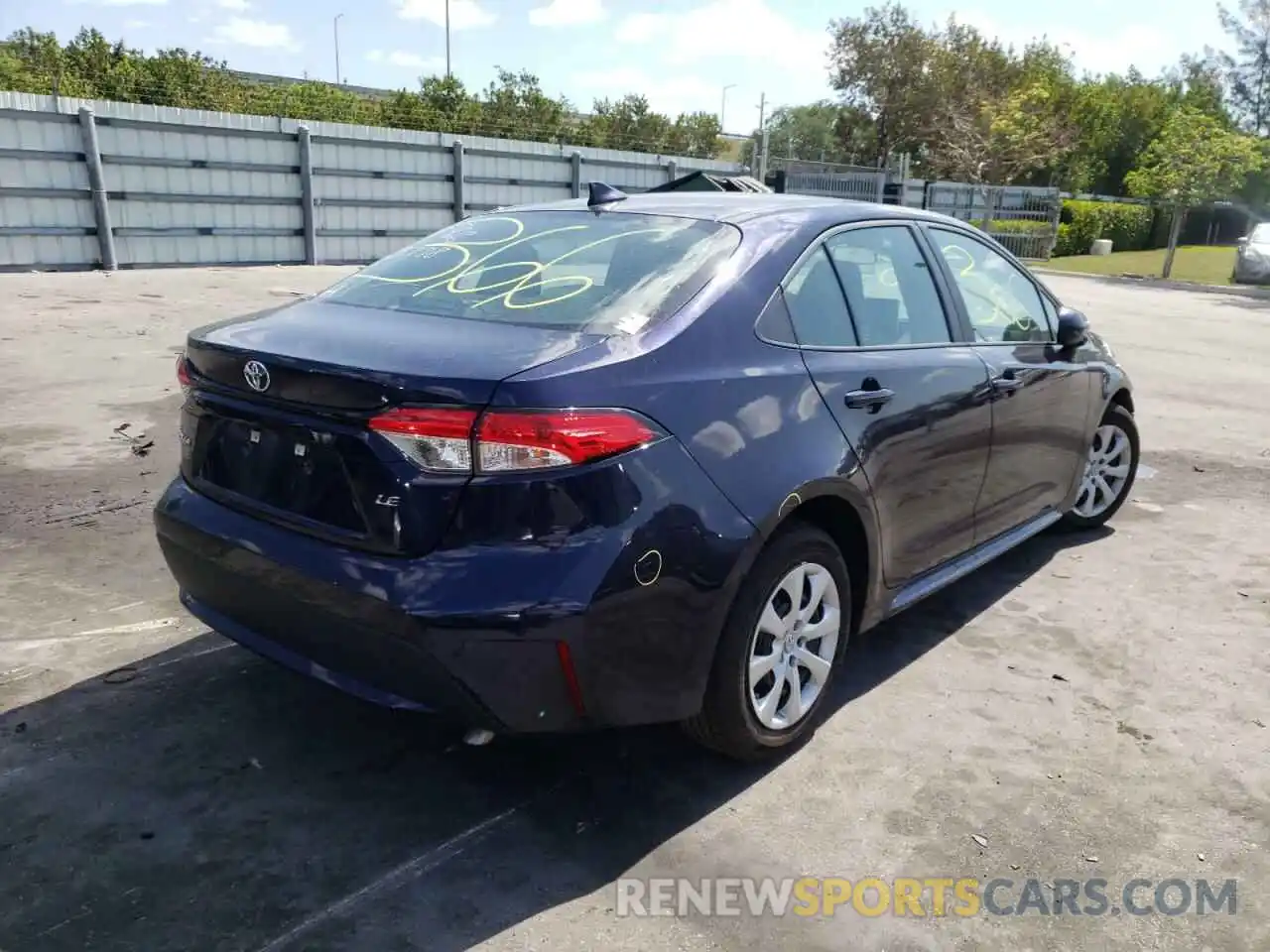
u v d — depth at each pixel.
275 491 2.67
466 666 2.35
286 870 2.49
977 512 3.92
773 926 2.37
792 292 3.10
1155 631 4.08
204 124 17.33
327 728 3.13
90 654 3.52
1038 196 31.89
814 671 3.14
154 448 6.04
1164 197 23.42
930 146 43.44
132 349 9.16
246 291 14.26
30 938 2.23
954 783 2.97
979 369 3.77
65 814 2.66
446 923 2.33
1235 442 7.49
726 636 2.75
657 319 2.73
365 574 2.41
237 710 3.21
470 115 36.94
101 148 16.20
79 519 4.84
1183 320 15.50
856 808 2.83
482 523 2.34
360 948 2.25
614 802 2.82
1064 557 4.92
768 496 2.73
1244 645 3.97
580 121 45.84
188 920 2.31
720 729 2.84
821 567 3.05
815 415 2.96
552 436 2.34
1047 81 44.47
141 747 2.98
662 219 3.34
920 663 3.74
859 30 43.72
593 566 2.38
